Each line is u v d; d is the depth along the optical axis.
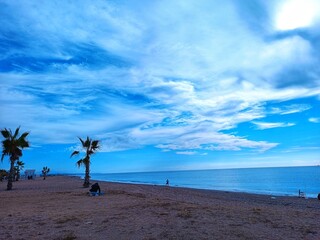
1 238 7.83
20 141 35.12
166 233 7.83
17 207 14.95
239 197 32.34
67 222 9.74
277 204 24.75
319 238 7.39
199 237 7.39
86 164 38.00
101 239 7.44
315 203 26.72
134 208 12.80
